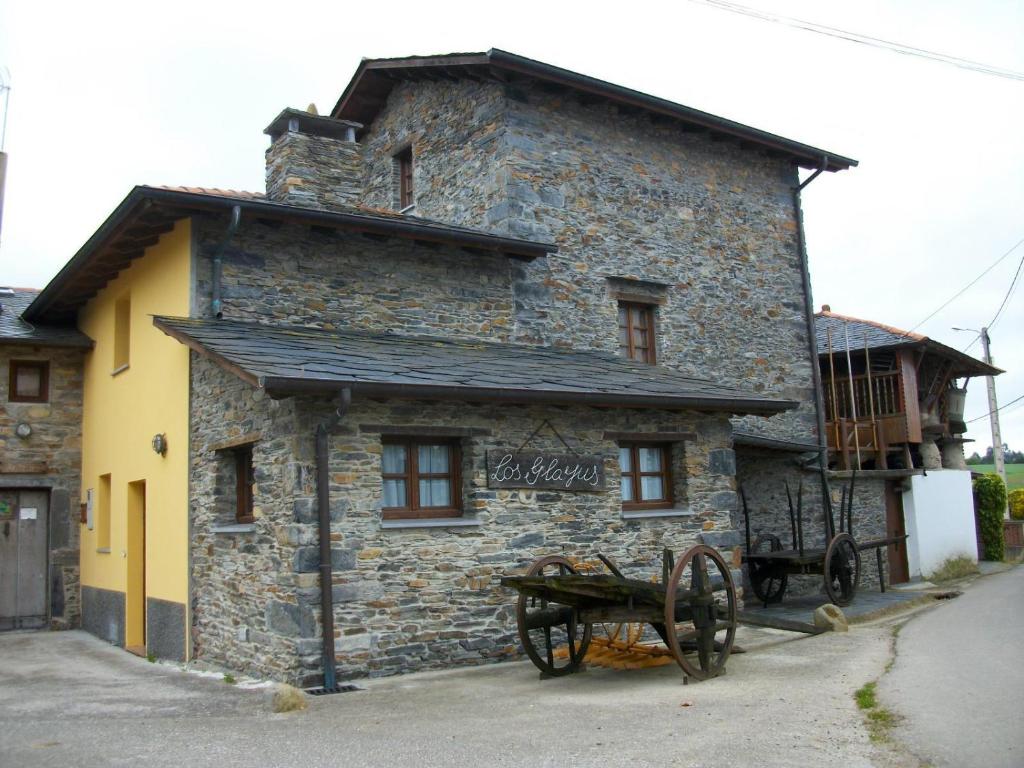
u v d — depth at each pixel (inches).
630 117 535.5
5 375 527.5
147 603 429.7
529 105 493.0
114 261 460.4
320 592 312.7
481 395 333.4
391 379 315.3
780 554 505.0
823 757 209.9
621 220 521.7
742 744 221.5
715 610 313.4
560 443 381.1
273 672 322.0
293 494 314.5
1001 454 901.2
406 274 437.4
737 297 572.7
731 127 559.8
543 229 487.2
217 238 390.3
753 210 591.8
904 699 261.9
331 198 447.2
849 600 506.3
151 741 234.8
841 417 721.6
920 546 680.4
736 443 527.5
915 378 703.1
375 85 567.5
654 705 267.7
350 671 315.9
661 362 528.7
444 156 527.2
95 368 524.7
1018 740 215.6
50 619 527.5
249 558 343.6
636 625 394.0
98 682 341.4
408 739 234.1
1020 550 925.2
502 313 466.6
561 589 293.3
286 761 214.8
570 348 489.7
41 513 535.5
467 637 343.9
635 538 399.9
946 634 386.6
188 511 390.6
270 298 397.4
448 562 343.3
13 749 227.3
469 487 356.2
